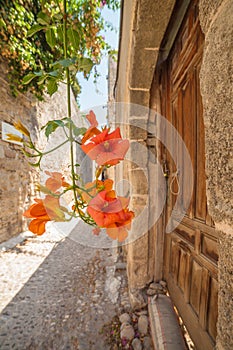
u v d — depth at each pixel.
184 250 1.37
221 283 0.45
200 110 1.10
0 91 3.10
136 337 1.44
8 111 3.28
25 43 3.14
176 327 1.33
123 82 1.91
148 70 1.40
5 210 3.32
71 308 1.84
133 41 1.27
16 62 3.29
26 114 3.80
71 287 2.19
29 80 0.62
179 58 1.42
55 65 0.58
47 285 2.24
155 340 1.28
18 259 2.87
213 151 0.46
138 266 1.77
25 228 3.90
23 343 1.48
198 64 1.11
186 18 1.29
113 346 1.41
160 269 1.81
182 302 1.37
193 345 1.26
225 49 0.40
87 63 0.59
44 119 4.43
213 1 0.44
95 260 2.82
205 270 1.06
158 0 1.01
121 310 1.73
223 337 0.43
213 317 0.96
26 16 3.12
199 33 1.09
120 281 2.19
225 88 0.40
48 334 1.55
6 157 3.34
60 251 3.15
